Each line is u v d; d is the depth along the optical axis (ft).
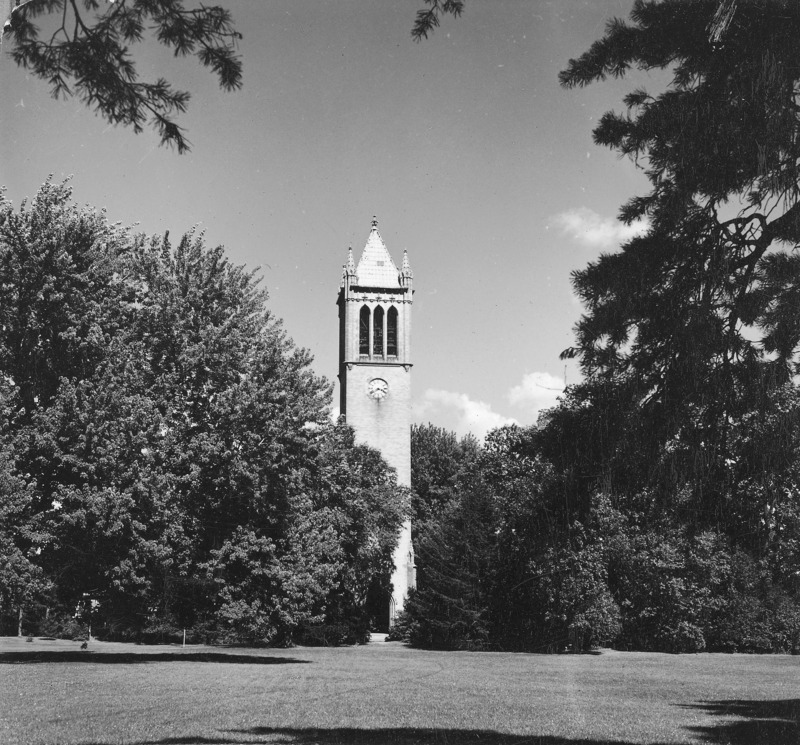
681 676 133.80
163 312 131.95
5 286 117.29
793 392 45.34
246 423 128.57
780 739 65.51
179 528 122.21
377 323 298.35
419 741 59.36
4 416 111.65
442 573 211.20
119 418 114.01
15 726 62.23
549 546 55.01
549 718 75.72
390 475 260.42
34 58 31.50
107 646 188.14
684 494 48.73
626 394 47.21
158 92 32.48
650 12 42.42
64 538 112.68
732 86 40.96
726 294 45.91
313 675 119.96
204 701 81.41
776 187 41.24
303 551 135.64
